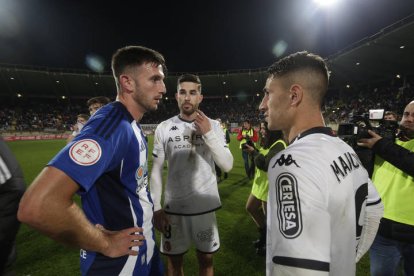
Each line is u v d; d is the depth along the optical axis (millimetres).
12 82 34438
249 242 3637
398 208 1878
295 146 891
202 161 2361
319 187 787
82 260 1283
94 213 1235
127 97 1375
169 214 2379
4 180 1278
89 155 1001
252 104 43969
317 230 755
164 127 2422
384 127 2084
